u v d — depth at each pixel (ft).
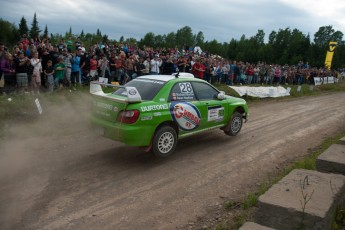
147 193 16.81
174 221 14.38
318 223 11.76
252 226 11.69
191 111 22.82
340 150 18.31
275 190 13.70
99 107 21.11
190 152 23.62
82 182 17.57
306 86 87.86
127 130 19.36
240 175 19.81
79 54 43.01
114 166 20.07
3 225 13.26
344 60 208.85
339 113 45.14
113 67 46.44
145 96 21.11
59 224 13.61
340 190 13.80
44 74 38.09
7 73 35.14
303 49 196.95
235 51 244.63
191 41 292.20
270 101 55.57
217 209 15.55
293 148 25.88
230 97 27.40
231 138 27.89
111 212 14.79
